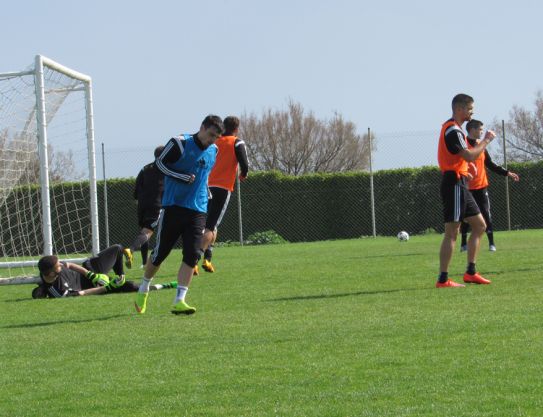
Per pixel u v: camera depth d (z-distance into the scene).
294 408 8.69
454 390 9.08
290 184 51.22
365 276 21.53
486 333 12.06
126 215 48.34
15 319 16.19
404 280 20.09
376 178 51.34
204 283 21.62
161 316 15.54
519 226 49.44
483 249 30.72
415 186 51.00
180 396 9.36
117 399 9.38
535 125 67.94
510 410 8.29
